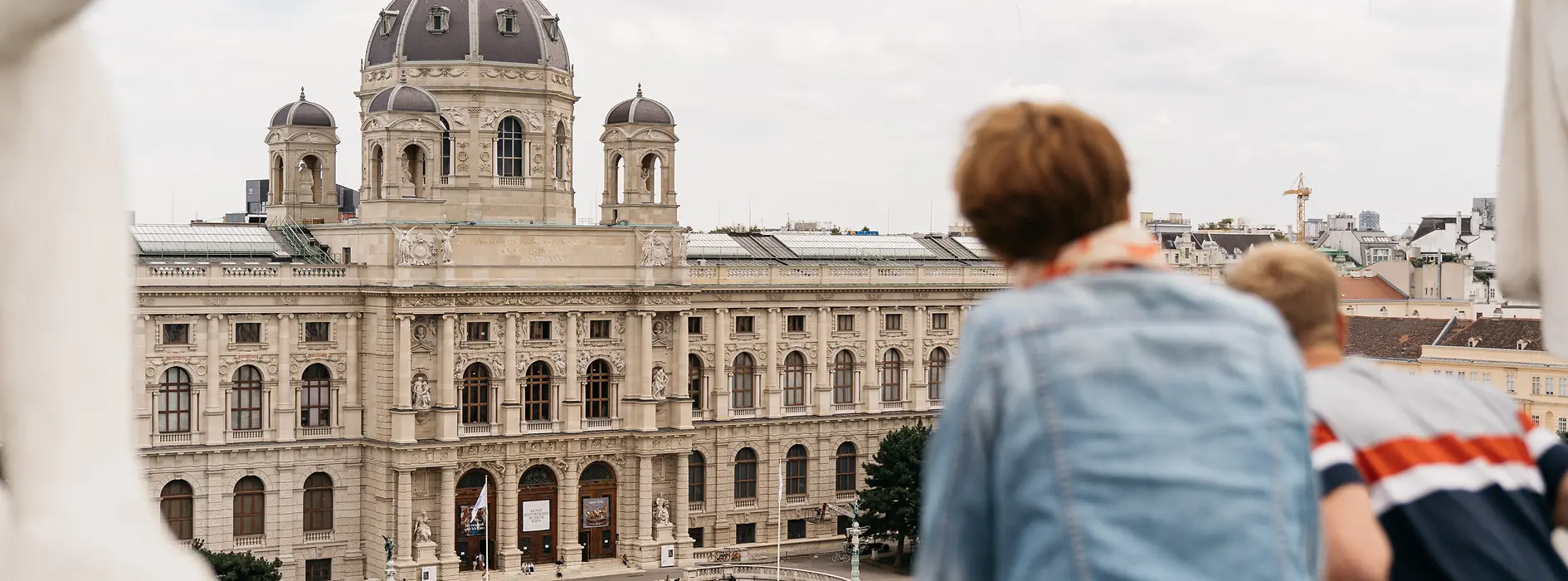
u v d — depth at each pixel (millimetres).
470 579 140875
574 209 163250
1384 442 12117
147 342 129750
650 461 149375
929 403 167875
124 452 9734
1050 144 9531
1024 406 8727
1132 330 8836
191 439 132000
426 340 139625
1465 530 11750
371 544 139875
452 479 139625
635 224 151750
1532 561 11883
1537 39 14586
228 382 133500
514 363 143125
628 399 149625
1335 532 10711
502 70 155750
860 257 175375
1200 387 8672
